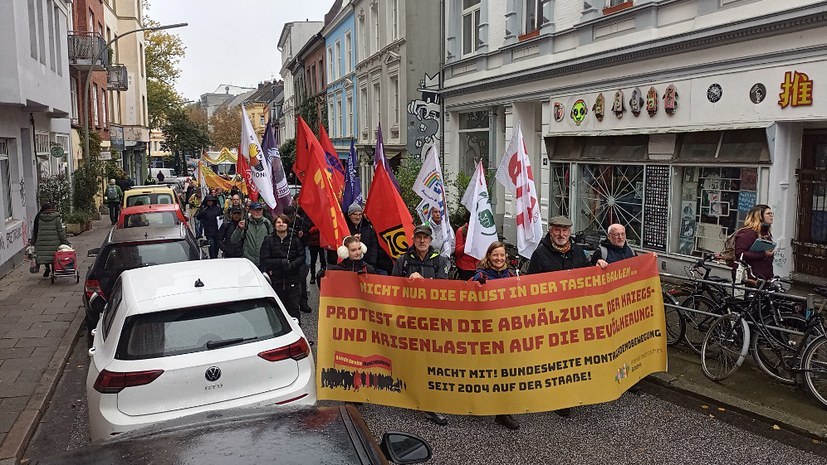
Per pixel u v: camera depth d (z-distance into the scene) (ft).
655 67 35.73
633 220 38.91
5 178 50.90
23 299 37.35
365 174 98.68
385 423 19.92
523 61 48.91
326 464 8.73
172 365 15.49
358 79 100.58
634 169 38.63
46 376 24.25
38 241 43.21
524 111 51.19
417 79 76.59
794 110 27.86
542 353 18.88
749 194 31.19
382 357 19.27
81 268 49.90
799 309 21.67
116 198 83.20
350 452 9.11
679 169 35.32
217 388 15.75
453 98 61.21
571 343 19.06
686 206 35.24
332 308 19.44
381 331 19.21
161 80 192.65
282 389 16.49
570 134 43.52
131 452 9.25
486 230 25.70
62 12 60.03
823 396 19.75
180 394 15.47
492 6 53.47
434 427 19.54
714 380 21.93
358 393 19.35
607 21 39.19
